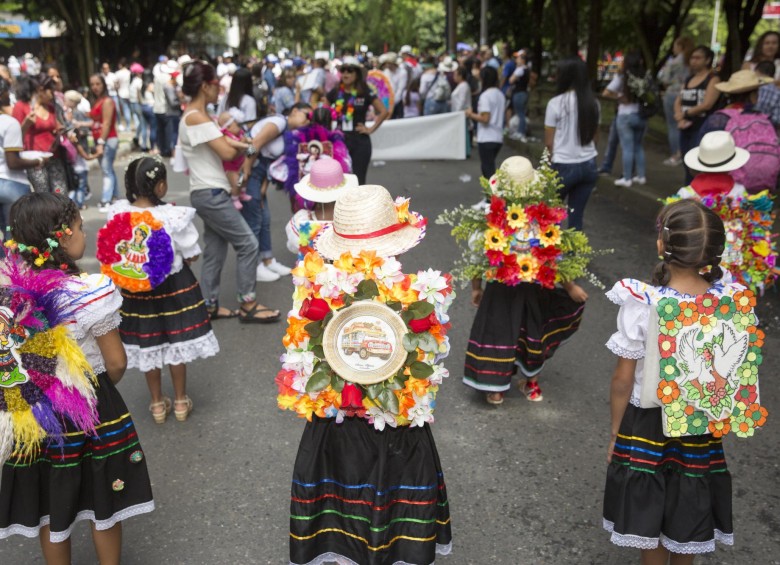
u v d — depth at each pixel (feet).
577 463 13.15
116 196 34.71
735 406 8.43
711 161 14.82
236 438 14.25
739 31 47.37
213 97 18.10
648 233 27.50
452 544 11.03
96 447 9.18
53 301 8.48
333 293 8.33
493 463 13.19
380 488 8.46
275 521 11.70
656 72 66.08
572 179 22.04
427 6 151.74
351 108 27.32
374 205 8.64
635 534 8.79
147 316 14.07
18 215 8.81
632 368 8.71
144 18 98.02
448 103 44.55
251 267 19.74
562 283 14.47
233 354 18.15
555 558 10.74
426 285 8.35
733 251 15.14
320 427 8.84
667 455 8.80
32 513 9.08
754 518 11.50
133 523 11.68
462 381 16.39
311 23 153.79
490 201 14.07
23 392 8.40
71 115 32.37
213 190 18.63
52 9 87.04
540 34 83.15
